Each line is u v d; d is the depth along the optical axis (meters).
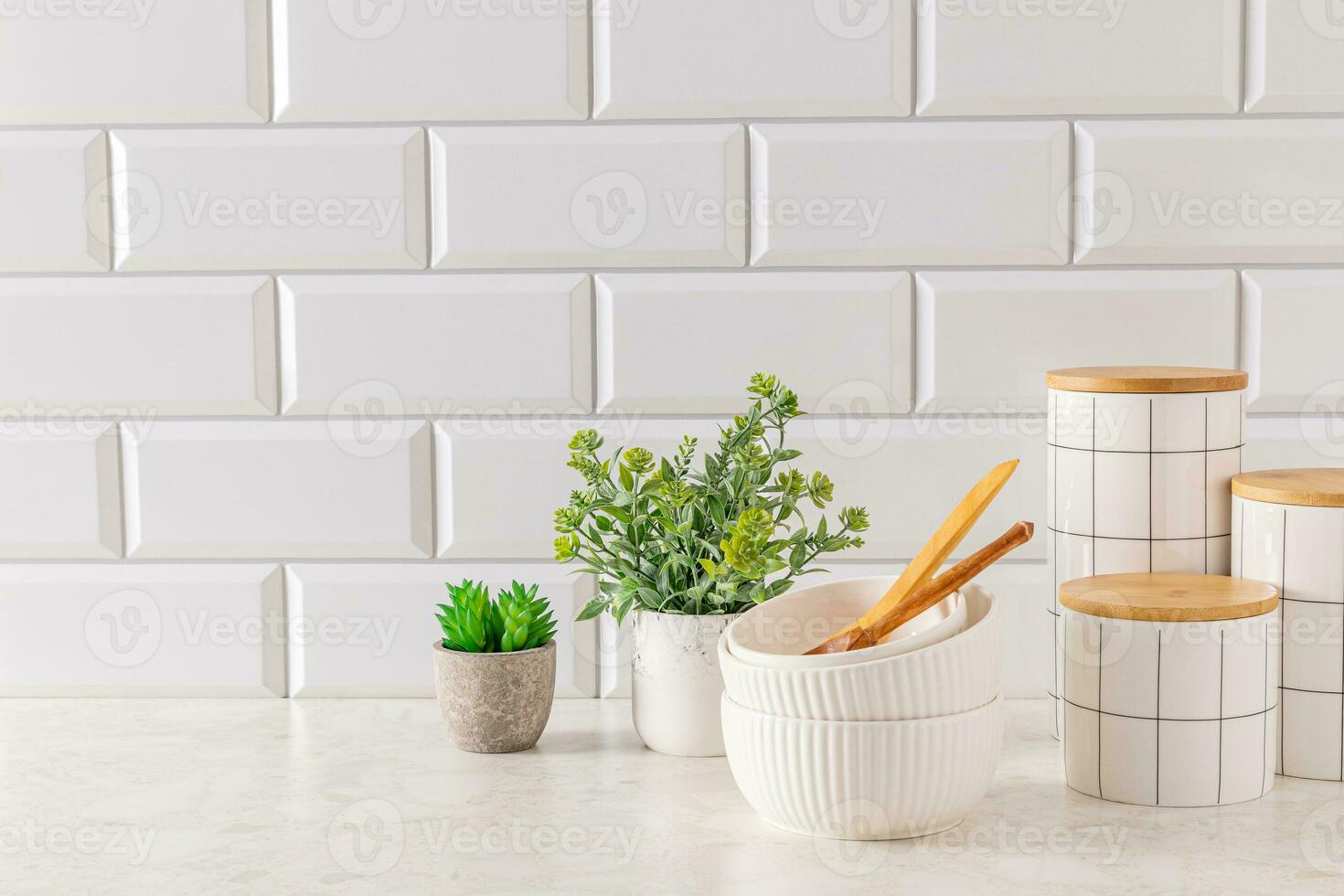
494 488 0.87
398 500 0.88
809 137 0.85
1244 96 0.84
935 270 0.86
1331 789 0.68
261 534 0.88
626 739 0.80
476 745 0.76
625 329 0.86
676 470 0.79
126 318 0.87
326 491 0.88
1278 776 0.71
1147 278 0.85
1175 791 0.66
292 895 0.57
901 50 0.84
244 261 0.87
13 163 0.86
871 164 0.85
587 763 0.75
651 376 0.87
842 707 0.60
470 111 0.86
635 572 0.76
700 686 0.75
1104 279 0.85
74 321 0.87
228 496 0.88
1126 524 0.72
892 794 0.60
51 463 0.88
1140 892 0.56
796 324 0.86
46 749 0.78
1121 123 0.85
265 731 0.82
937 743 0.60
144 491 0.88
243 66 0.86
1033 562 0.87
